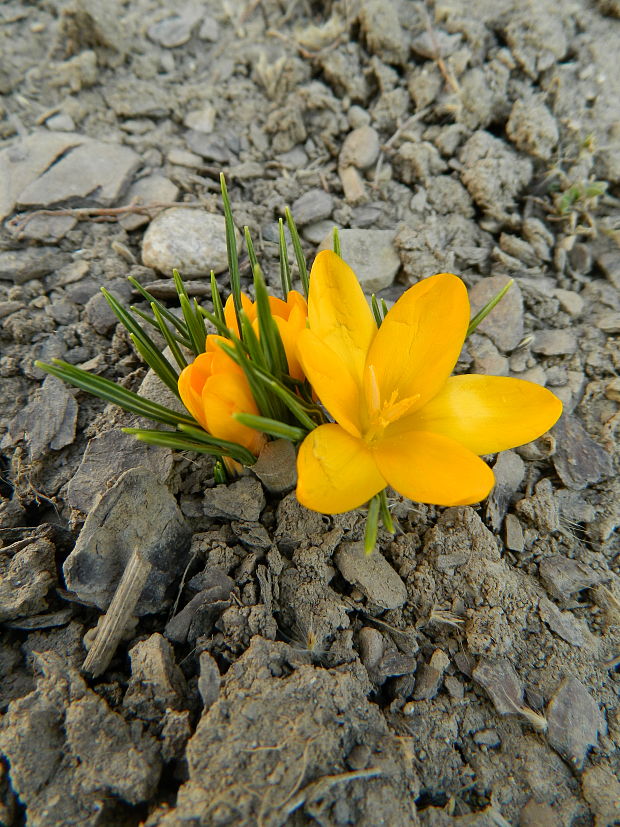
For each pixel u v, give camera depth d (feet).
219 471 0.45
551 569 0.47
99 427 0.50
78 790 0.33
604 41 0.73
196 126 0.71
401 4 0.74
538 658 0.43
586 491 0.51
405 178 0.68
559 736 0.40
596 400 0.56
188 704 0.38
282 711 0.35
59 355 0.55
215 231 0.60
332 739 0.34
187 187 0.66
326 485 0.35
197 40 0.78
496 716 0.41
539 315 0.60
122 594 0.39
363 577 0.43
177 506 0.44
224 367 0.37
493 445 0.40
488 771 0.38
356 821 0.33
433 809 0.36
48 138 0.67
